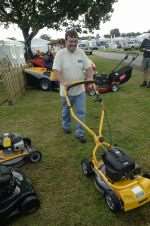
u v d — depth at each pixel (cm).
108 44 6719
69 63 533
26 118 784
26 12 1975
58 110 844
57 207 392
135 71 1550
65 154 540
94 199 402
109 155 376
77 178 456
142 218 358
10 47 1709
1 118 799
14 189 373
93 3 2108
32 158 510
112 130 644
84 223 360
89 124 693
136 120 702
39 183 450
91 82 490
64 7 1928
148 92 994
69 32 507
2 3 1916
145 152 524
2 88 1251
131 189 349
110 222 356
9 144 491
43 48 2586
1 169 383
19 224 366
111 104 864
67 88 496
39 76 1176
